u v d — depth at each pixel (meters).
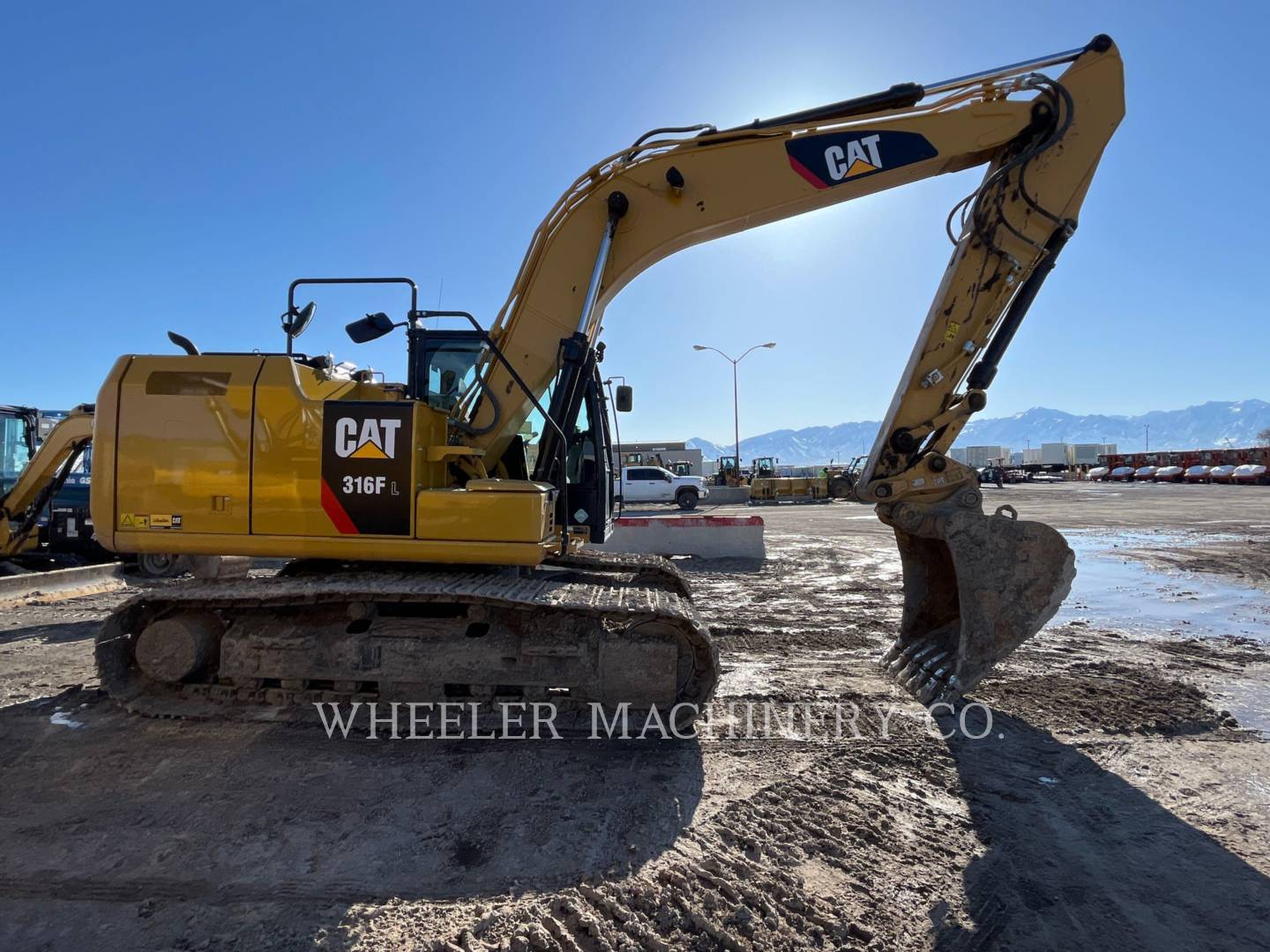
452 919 2.69
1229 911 2.79
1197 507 25.62
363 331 4.93
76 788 3.71
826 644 6.70
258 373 4.66
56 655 6.24
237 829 3.32
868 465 5.34
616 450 6.38
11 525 9.83
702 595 9.32
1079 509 24.53
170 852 3.12
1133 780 3.89
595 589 4.90
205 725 4.54
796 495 31.98
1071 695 5.19
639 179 5.30
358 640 4.57
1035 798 3.69
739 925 2.68
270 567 11.79
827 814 3.49
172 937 2.59
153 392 4.68
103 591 9.48
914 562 5.87
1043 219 5.13
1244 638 7.00
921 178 5.38
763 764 4.06
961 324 5.25
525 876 2.96
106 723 4.58
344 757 4.10
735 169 5.28
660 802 3.60
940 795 3.71
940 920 2.72
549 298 5.30
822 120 5.27
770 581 10.48
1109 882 2.98
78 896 2.82
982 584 4.70
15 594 8.52
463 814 3.47
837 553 13.62
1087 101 5.12
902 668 5.54
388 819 3.42
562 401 5.05
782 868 3.04
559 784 3.80
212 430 4.62
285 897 2.82
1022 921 2.73
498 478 5.40
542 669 4.49
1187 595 9.32
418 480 4.58
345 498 4.54
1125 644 6.74
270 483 4.58
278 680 4.78
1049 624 7.62
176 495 4.62
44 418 11.13
